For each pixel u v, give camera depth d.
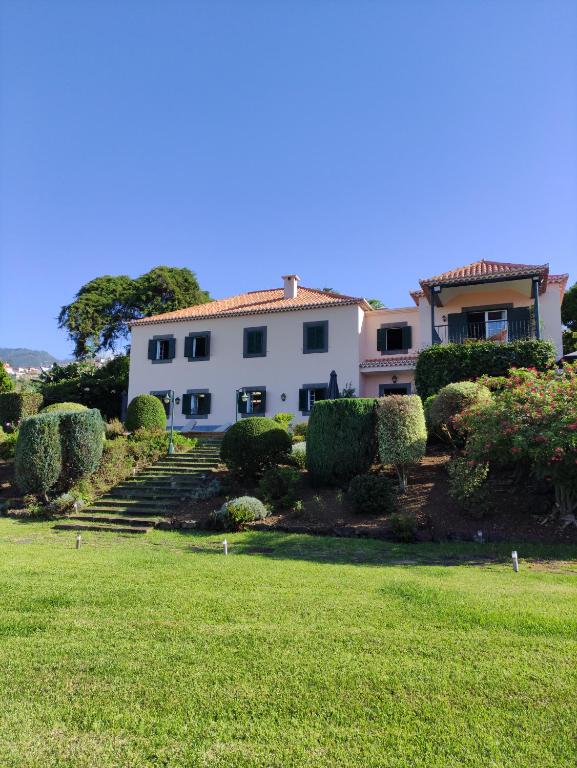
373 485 10.92
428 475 12.50
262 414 24.98
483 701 3.30
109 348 39.69
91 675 3.76
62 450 14.34
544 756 2.72
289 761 2.71
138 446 16.67
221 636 4.47
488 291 22.41
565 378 10.06
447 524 9.88
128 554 8.71
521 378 11.16
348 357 24.16
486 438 9.68
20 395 22.62
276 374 25.14
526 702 3.28
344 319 24.58
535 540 8.92
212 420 25.83
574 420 8.63
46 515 13.12
